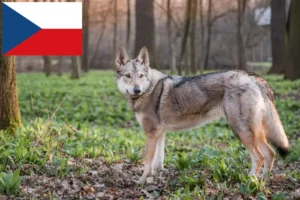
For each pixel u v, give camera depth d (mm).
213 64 45250
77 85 24266
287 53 23375
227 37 46406
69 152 7945
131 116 15289
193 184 6207
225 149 9391
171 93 6926
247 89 6438
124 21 48594
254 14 41219
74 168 7070
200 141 11516
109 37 55844
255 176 6113
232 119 6484
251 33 41125
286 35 26297
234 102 6465
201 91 6750
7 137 8523
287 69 23453
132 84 6840
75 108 16359
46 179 6477
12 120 9320
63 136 9117
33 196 5750
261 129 6531
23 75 35344
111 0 37250
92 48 58406
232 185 6223
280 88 20047
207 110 6777
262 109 6469
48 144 7980
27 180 6418
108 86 23672
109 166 7566
